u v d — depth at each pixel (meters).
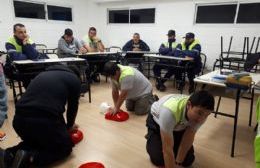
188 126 1.43
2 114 2.11
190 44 4.35
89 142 2.12
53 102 1.58
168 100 1.40
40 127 1.57
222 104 3.38
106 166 1.76
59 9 5.81
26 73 2.88
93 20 6.52
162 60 4.27
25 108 1.55
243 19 4.27
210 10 4.61
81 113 2.88
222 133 2.41
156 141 1.71
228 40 4.44
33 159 1.59
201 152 2.02
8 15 4.79
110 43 6.44
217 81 1.97
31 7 5.22
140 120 2.68
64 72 1.72
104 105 2.92
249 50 4.20
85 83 3.44
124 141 2.16
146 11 5.56
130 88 2.55
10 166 1.51
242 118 2.84
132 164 1.79
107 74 2.45
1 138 2.13
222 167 1.80
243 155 1.99
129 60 4.90
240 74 1.90
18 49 3.39
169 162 1.40
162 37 5.36
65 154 1.78
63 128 1.72
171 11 5.07
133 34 5.69
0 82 2.04
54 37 5.76
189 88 4.09
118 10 6.11
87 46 4.85
